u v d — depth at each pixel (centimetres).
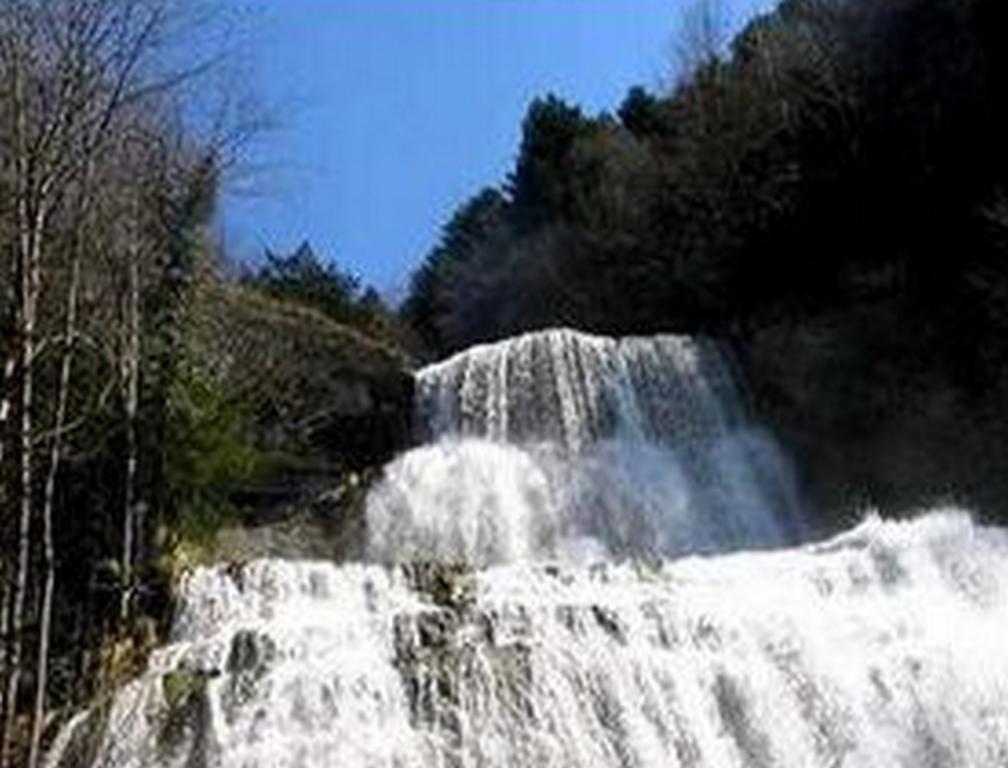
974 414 3073
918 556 2486
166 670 2091
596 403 3512
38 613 2081
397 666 2097
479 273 6288
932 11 3606
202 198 2608
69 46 1880
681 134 4891
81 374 2305
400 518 3272
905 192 3484
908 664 2244
